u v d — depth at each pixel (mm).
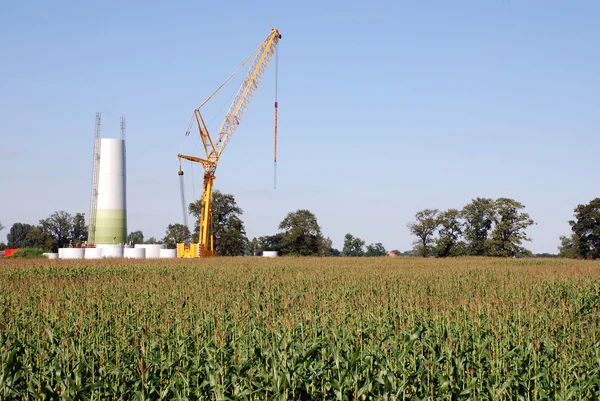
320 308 22391
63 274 47312
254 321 18312
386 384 12578
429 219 119188
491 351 15070
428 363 13664
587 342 15703
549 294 31172
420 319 19641
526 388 13211
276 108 91125
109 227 83625
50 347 15305
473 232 116625
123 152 85562
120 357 14945
